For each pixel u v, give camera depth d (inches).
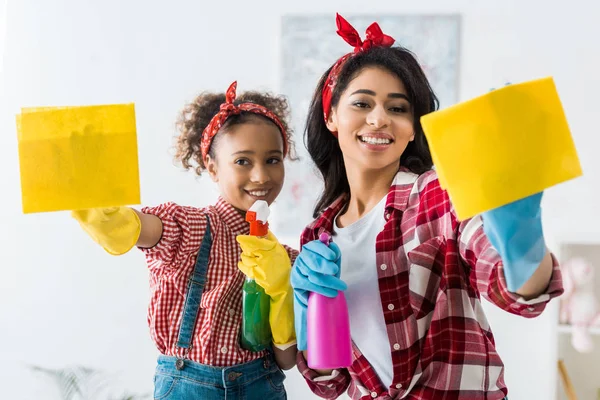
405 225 39.6
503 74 82.6
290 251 49.4
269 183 49.2
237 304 45.3
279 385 47.1
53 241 89.8
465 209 27.9
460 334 37.1
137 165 33.7
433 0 83.5
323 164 47.3
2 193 90.7
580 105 81.7
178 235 43.7
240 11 87.0
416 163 44.2
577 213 82.4
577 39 81.7
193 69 87.9
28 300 89.7
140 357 87.8
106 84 89.5
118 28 89.4
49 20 90.7
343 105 41.6
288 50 85.7
